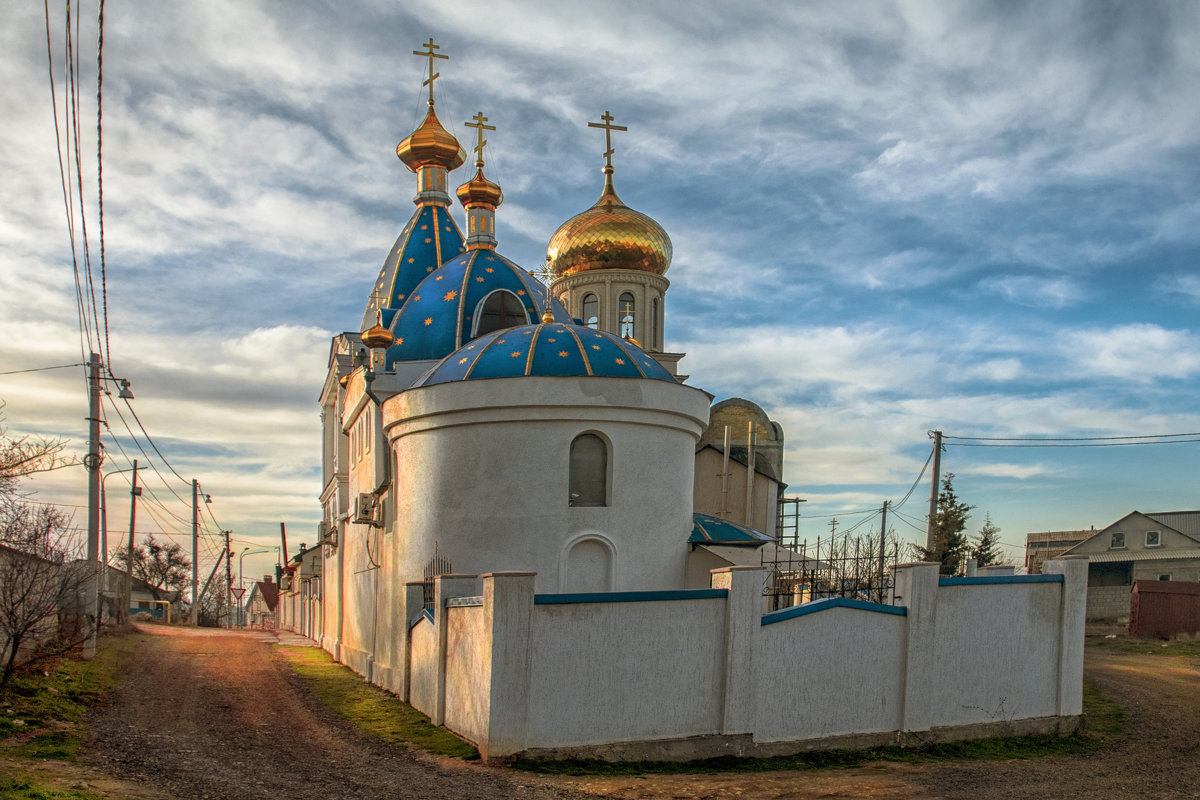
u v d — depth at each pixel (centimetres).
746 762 1680
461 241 3800
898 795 1481
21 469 2112
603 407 2248
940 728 1914
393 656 2400
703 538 2381
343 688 2442
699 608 1709
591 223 4153
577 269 4178
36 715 1650
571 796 1367
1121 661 3127
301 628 5222
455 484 2283
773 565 2427
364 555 2934
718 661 1712
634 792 1412
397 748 1680
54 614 1988
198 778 1349
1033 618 2042
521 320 3206
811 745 1772
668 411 2320
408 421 2394
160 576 8150
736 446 3903
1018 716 1998
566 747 1594
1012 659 2008
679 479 2375
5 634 1847
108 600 4462
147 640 3591
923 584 1909
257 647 3678
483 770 1507
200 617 7369
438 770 1504
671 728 1666
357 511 2938
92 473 2495
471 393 2259
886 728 1858
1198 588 3916
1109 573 5216
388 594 2533
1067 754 1880
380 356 3020
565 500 2227
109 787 1227
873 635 1864
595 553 2258
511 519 2222
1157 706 2320
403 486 2431
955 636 1952
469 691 1689
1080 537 6297
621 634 1647
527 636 1587
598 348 2414
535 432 2241
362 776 1439
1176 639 3691
